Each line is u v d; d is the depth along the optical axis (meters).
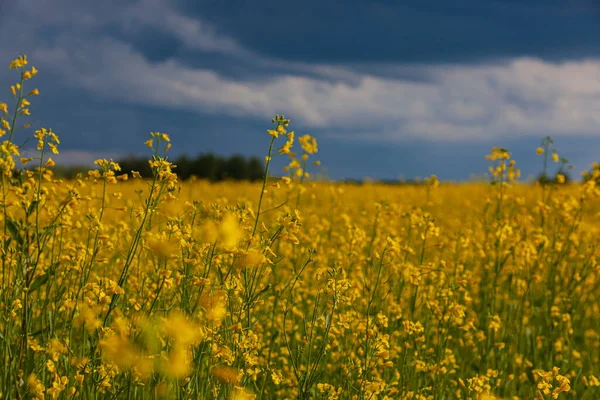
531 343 5.65
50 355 3.13
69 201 3.46
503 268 6.11
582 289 6.28
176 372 1.60
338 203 7.91
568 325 5.50
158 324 1.80
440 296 4.51
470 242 6.31
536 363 5.25
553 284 5.93
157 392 2.62
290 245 6.15
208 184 12.59
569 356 5.37
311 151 6.25
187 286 3.01
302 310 5.84
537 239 5.73
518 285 5.96
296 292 5.23
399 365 4.50
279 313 5.04
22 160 3.40
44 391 2.79
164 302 3.80
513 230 5.99
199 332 2.54
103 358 2.72
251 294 3.08
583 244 7.06
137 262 4.26
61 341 3.23
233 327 2.78
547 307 5.85
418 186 15.47
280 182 3.30
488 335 5.01
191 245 2.94
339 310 4.77
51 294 3.91
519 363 5.04
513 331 5.62
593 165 6.25
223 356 2.80
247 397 2.67
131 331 2.64
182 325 1.60
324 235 7.06
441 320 4.26
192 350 2.70
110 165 3.56
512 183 6.50
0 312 3.21
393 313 4.95
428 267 4.41
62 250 3.96
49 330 3.25
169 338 2.55
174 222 3.17
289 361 4.58
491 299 5.92
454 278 5.05
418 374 4.41
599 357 5.63
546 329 5.71
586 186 6.08
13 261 3.44
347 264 5.49
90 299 3.03
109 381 2.86
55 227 3.40
